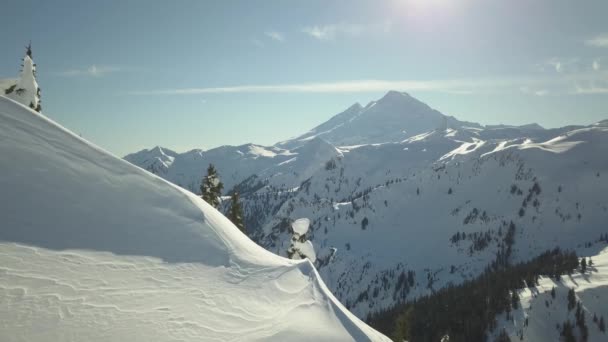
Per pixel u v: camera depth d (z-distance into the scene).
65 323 8.62
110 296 10.44
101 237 13.25
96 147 18.08
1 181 12.52
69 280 10.29
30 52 26.91
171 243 15.44
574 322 156.62
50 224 12.26
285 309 14.21
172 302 11.44
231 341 10.55
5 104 15.67
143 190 17.62
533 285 183.75
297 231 46.31
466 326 155.00
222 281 14.49
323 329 13.21
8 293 8.88
